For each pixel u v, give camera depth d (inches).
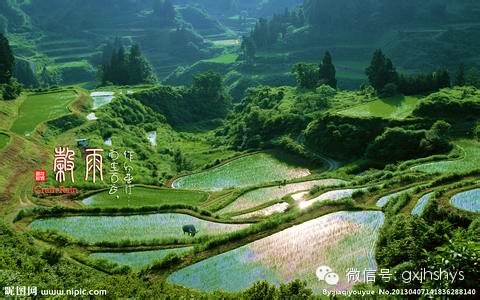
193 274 1414.9
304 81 4692.4
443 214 1485.0
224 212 2149.4
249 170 3097.9
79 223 1927.9
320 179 2598.4
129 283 1279.5
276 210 2082.9
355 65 7726.4
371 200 1876.2
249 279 1349.7
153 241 1690.5
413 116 3112.7
